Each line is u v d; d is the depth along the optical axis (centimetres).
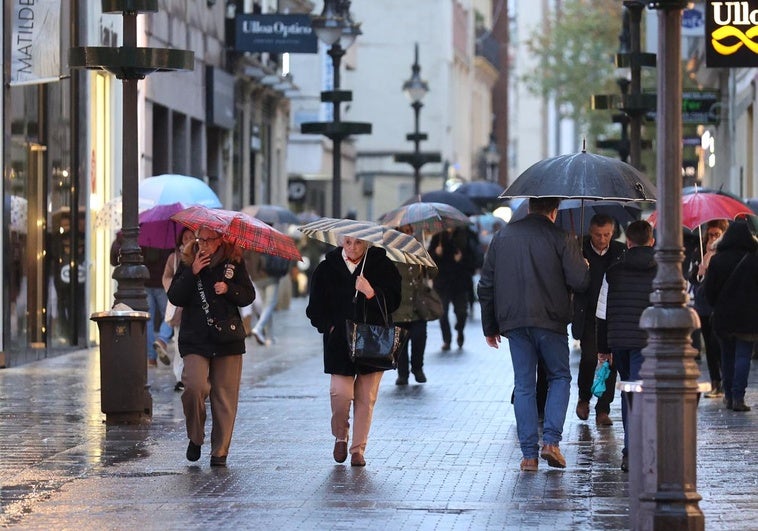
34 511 2384
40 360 5075
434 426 3394
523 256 2759
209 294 2784
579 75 14738
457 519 2298
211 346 2783
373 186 16125
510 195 2819
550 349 2767
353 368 2811
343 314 2794
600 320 3039
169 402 3844
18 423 3403
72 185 5512
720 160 9638
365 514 2344
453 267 5788
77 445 3081
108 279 6044
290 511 2370
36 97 5059
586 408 3475
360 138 16462
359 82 16462
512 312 2758
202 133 7700
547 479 2667
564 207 3688
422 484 2617
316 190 14412
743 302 3588
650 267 2780
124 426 3350
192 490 2564
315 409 3700
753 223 4616
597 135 15000
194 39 7475
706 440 3128
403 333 2808
